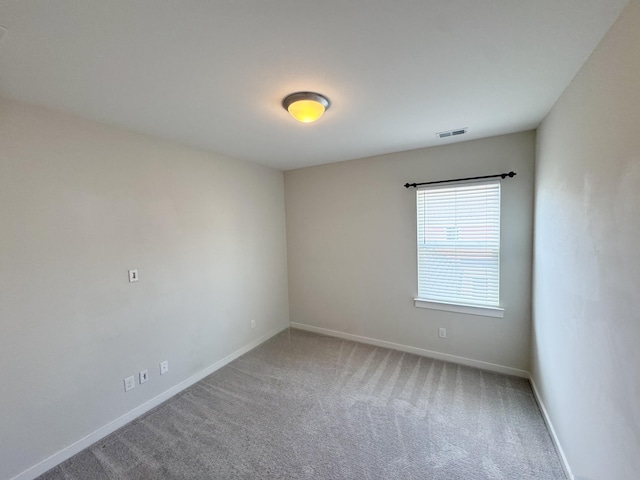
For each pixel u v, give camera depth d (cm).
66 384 192
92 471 181
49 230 184
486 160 275
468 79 159
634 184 100
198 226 288
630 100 102
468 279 296
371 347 353
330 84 162
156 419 229
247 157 331
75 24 107
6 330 167
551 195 200
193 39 119
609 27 116
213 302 305
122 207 224
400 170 323
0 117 165
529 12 107
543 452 187
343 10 104
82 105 181
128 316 228
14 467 170
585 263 142
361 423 218
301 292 413
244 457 189
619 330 111
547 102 190
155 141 248
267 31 115
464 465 178
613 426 117
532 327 261
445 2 101
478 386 262
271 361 322
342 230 370
